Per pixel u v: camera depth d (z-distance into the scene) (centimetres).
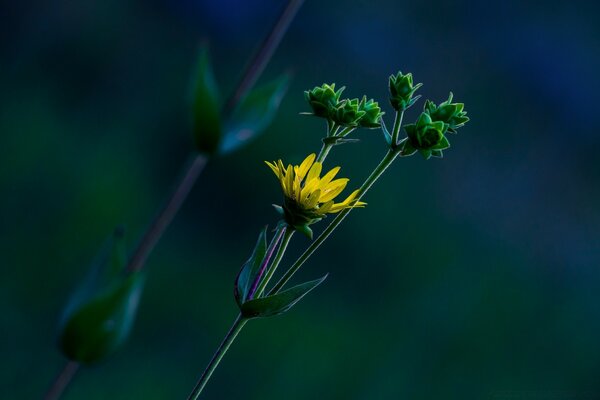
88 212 256
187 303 255
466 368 273
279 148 286
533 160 340
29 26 285
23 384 223
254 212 279
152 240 156
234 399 245
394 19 334
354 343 262
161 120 290
